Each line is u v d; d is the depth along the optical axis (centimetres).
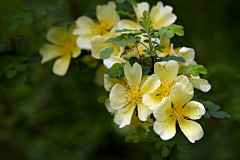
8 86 83
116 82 70
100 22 79
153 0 91
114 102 68
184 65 71
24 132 106
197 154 94
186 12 96
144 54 70
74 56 81
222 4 97
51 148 104
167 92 68
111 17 79
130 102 68
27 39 85
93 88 98
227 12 97
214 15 98
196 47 96
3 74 83
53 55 83
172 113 67
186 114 67
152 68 69
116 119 68
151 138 71
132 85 68
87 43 79
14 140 103
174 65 68
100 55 68
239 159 90
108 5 79
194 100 68
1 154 102
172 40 93
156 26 77
